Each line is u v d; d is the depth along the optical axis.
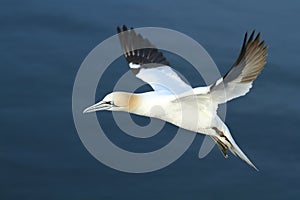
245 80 9.75
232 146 10.59
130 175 16.88
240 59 9.40
